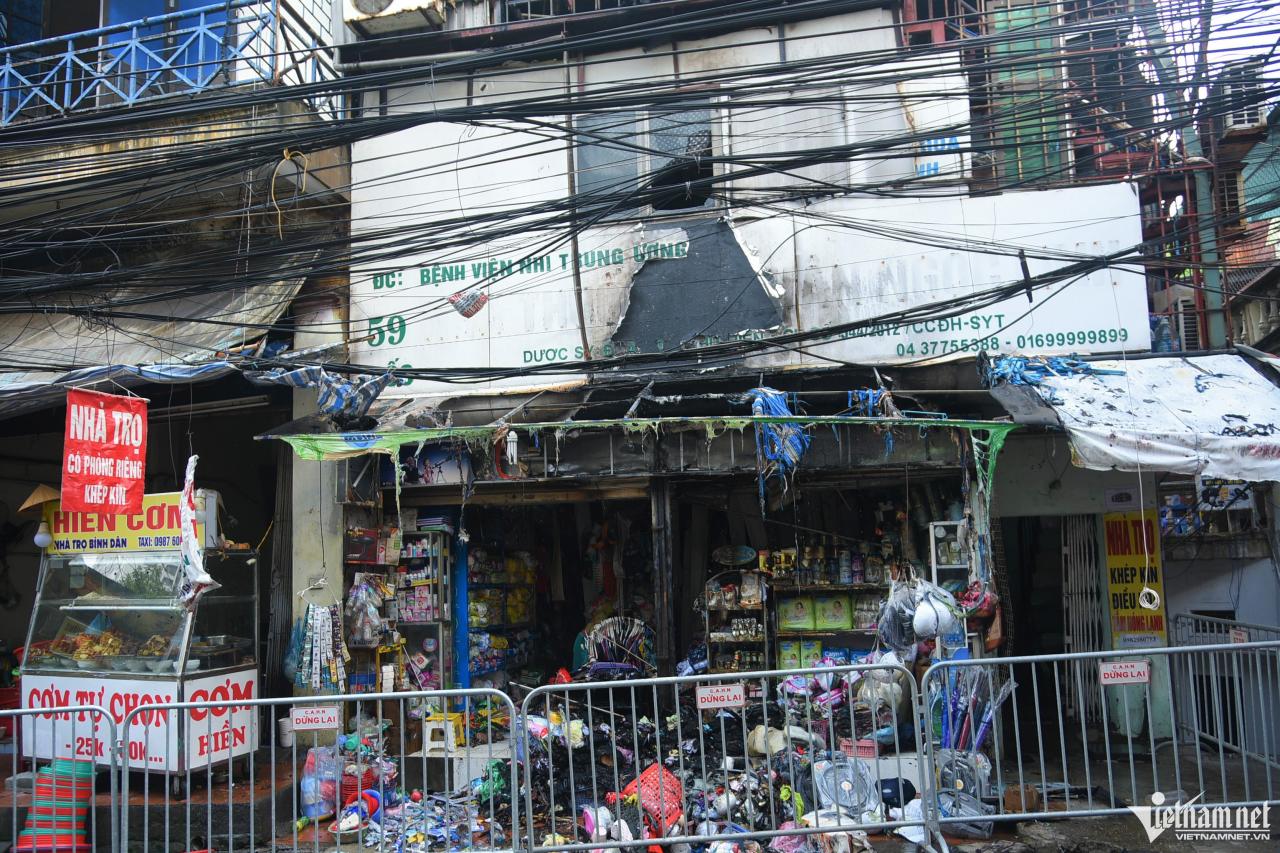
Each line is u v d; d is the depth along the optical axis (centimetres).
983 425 693
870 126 816
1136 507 821
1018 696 1004
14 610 1016
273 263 861
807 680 598
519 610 921
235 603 731
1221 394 680
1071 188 775
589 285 829
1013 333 771
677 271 819
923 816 502
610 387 793
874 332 777
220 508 743
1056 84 843
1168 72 764
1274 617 927
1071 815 512
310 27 905
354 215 871
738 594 789
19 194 834
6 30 974
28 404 789
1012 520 1021
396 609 815
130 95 903
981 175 829
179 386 902
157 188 775
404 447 779
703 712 741
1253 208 720
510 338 837
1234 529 1037
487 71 874
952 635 693
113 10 952
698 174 830
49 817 618
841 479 774
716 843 556
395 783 724
